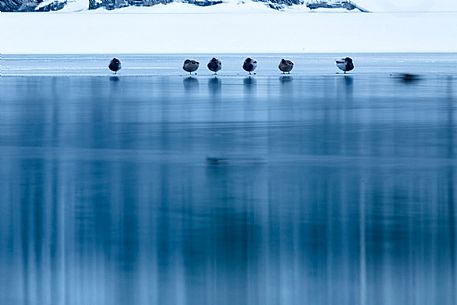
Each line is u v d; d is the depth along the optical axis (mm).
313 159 38031
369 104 63062
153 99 67500
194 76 100438
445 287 20016
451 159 37781
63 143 43656
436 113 56656
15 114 56844
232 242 23688
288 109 59594
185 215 26844
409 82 88250
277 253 22625
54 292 19922
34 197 29797
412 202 28531
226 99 67312
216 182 32438
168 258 22234
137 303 19281
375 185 31609
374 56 175000
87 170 35375
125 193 30453
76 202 28906
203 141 43938
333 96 70125
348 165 36281
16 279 20750
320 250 22859
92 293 19891
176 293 19844
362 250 22812
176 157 38719
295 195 29828
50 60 151875
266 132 47281
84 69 116688
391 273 20984
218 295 19703
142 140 44469
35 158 38688
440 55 181000
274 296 19609
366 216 26469
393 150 40531
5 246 23406
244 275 20938
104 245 23500
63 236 24344
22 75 101375
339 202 28609
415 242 23531
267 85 83750
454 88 79062
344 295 19609
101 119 53938
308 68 120438
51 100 66625
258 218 26375
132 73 106812
